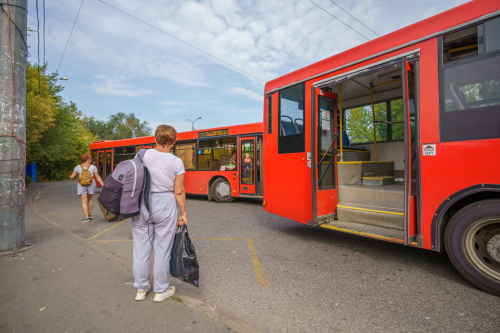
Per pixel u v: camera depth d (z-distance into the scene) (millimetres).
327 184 5141
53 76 23016
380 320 2611
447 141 3289
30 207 9773
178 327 2449
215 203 10523
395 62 3820
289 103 5543
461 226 3160
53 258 4320
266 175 6102
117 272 3738
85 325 2508
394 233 4043
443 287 3264
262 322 2617
